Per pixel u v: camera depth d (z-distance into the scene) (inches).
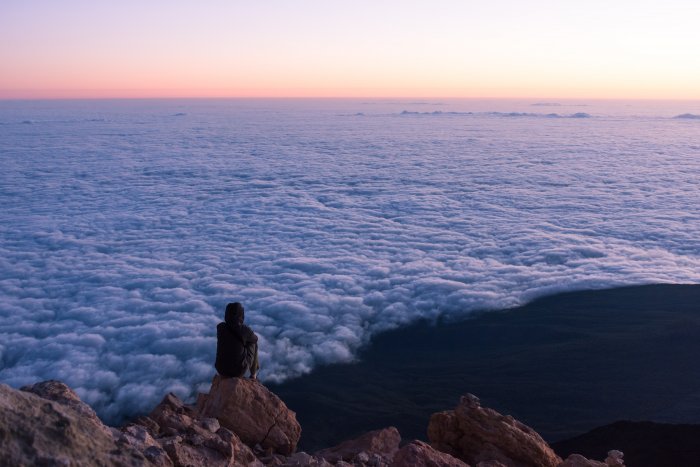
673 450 596.1
